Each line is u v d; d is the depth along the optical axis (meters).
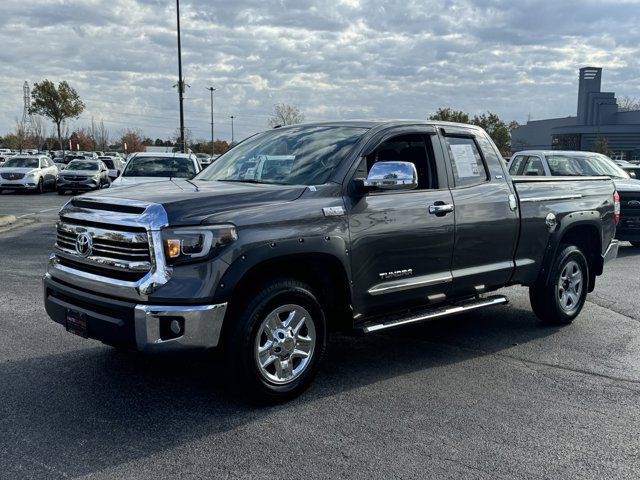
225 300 4.09
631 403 4.66
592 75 78.69
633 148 67.94
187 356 4.06
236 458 3.67
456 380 5.08
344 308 4.86
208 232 4.05
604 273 10.10
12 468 3.49
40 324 6.39
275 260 4.33
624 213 12.17
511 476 3.53
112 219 4.16
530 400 4.68
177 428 4.06
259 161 5.37
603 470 3.63
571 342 6.23
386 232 4.95
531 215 6.26
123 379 4.90
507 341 6.24
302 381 4.60
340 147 5.05
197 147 88.12
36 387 4.71
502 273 6.05
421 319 5.30
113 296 4.16
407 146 5.49
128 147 82.69
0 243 12.28
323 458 3.69
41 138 87.81
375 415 4.34
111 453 3.70
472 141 5.97
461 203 5.56
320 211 4.55
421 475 3.52
